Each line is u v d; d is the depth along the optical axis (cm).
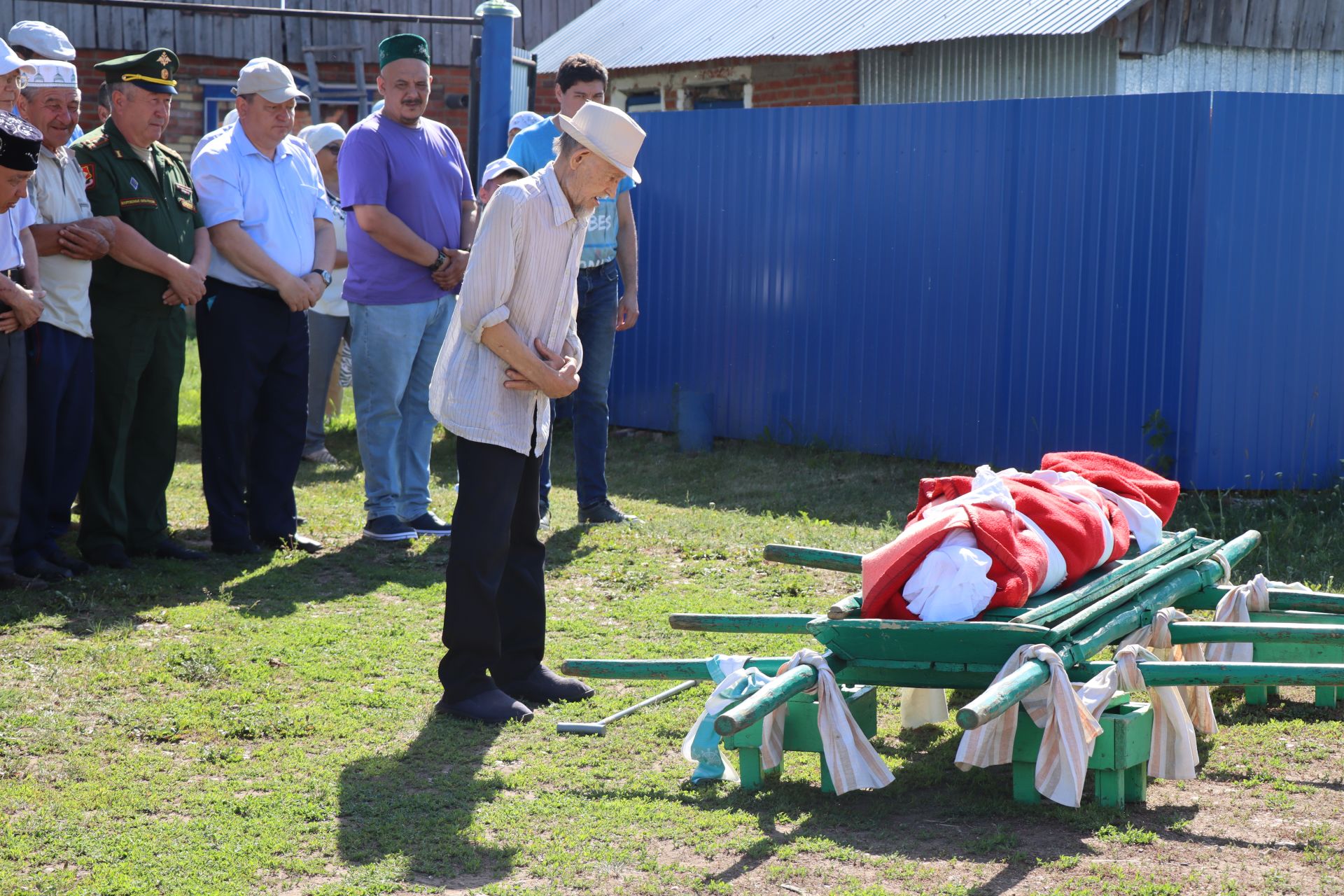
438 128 739
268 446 707
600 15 1534
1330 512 790
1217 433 827
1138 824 381
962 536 416
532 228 439
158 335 657
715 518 793
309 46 1636
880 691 504
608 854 362
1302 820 384
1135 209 839
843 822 386
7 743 436
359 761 430
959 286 922
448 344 462
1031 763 389
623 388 1114
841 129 969
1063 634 396
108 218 614
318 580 653
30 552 627
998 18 1036
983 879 346
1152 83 1022
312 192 705
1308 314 830
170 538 718
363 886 344
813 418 1005
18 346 595
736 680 409
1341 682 369
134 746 441
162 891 341
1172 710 395
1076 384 874
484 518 458
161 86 634
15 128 546
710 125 1036
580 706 483
